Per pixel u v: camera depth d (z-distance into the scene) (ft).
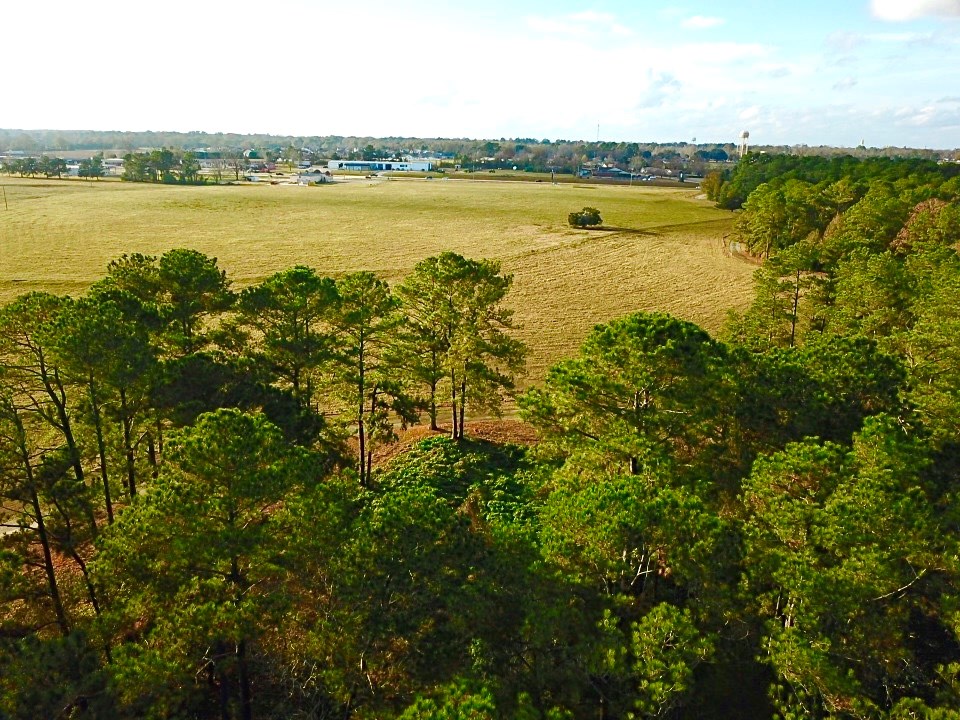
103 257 305.12
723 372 85.46
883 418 72.79
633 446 78.33
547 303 256.93
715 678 65.92
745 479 74.43
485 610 54.44
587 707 57.26
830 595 54.90
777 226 323.98
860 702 51.65
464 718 41.78
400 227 431.43
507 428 146.72
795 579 56.54
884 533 59.26
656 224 467.11
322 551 57.57
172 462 61.16
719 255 355.77
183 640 54.44
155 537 58.29
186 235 378.12
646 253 357.82
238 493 57.77
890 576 56.29
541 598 55.31
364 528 58.34
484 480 121.29
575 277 299.99
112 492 86.79
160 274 114.42
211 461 58.49
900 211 256.11
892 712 50.88
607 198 635.66
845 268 166.30
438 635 55.52
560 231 426.51
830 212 325.62
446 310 129.70
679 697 55.72
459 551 57.52
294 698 63.57
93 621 59.41
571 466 85.61
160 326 103.40
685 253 359.66
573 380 86.02
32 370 80.12
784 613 59.93
